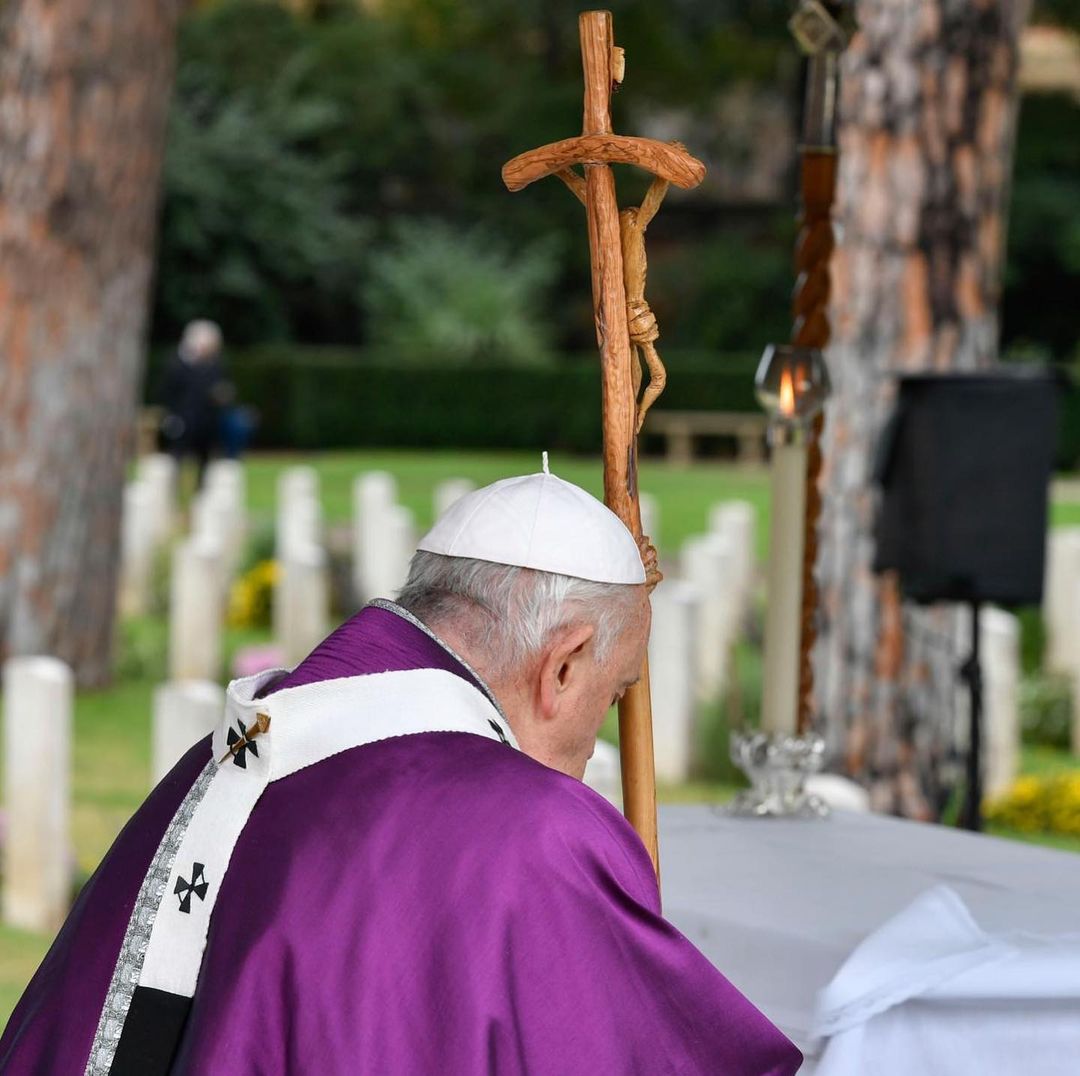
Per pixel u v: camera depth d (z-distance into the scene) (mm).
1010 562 12352
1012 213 91688
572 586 4926
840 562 17359
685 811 8078
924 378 12523
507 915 4434
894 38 17156
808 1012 5895
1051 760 23750
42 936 15070
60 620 25688
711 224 99188
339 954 4434
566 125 98125
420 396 82125
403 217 97625
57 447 25516
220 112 90750
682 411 81750
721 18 92750
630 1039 4461
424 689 4816
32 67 25016
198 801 4859
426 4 100062
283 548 35250
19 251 25219
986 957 5520
